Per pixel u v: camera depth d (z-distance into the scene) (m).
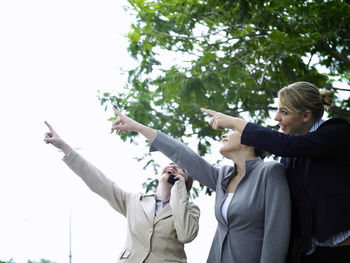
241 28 5.89
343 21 4.82
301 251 2.11
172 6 5.95
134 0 5.97
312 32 5.00
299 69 5.22
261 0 4.93
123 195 3.11
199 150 6.89
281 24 5.00
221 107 6.50
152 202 3.04
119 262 2.83
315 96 2.27
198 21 5.89
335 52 5.21
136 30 6.29
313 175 2.08
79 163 2.99
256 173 2.36
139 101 7.04
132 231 2.89
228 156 2.55
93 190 3.06
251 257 2.20
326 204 1.99
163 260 2.78
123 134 7.09
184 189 3.00
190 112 6.93
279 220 2.13
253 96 6.29
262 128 2.17
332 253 1.97
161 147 2.70
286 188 2.21
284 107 2.29
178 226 2.81
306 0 4.87
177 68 5.97
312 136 2.07
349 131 2.07
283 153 2.07
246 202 2.28
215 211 2.43
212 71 5.66
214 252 2.44
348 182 2.01
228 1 5.04
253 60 5.46
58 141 2.98
